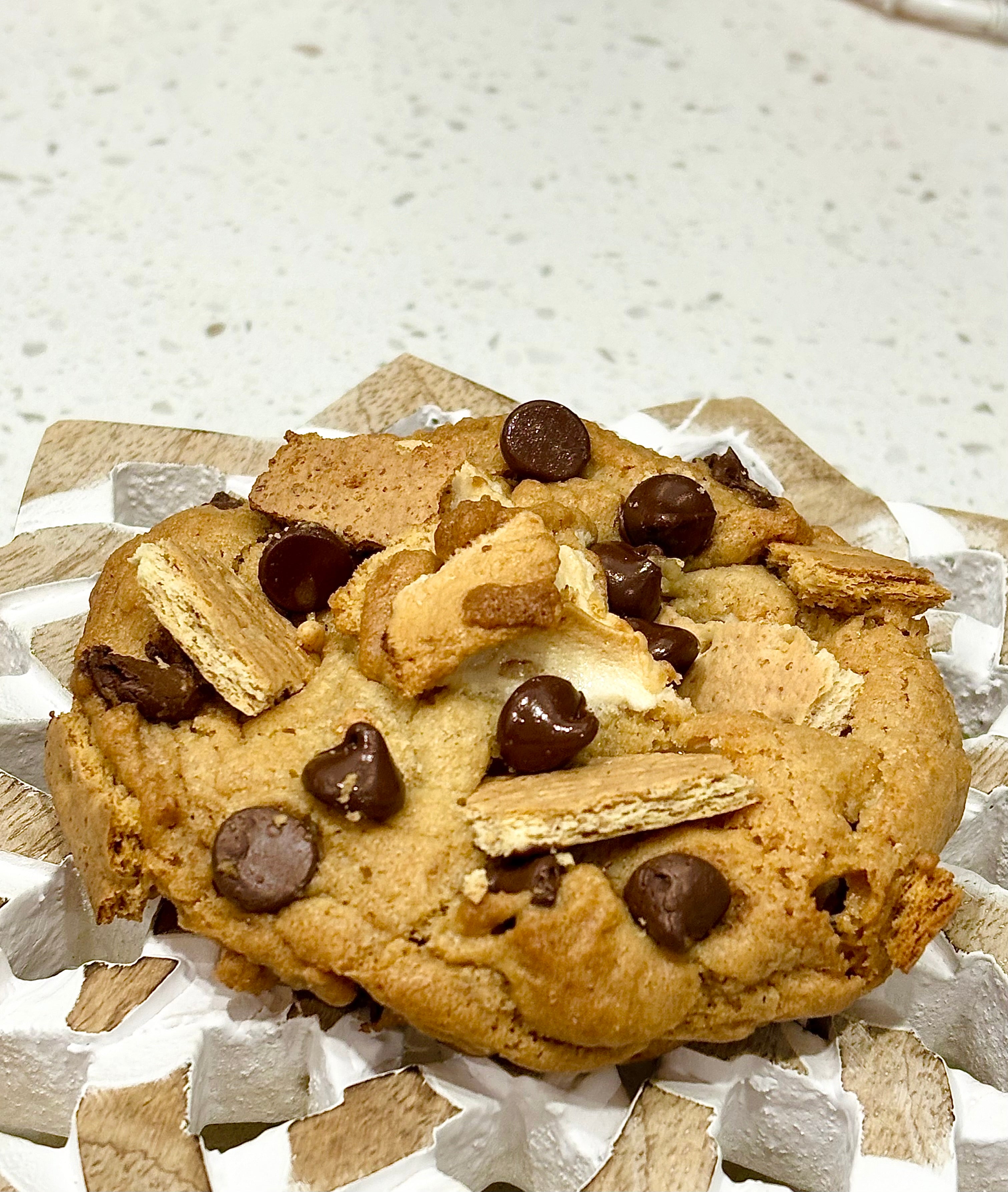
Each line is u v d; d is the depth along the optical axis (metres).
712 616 0.26
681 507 0.26
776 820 0.23
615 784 0.23
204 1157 0.23
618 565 0.25
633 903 0.22
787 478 0.32
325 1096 0.24
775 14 0.55
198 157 0.45
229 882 0.23
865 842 0.23
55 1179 0.23
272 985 0.24
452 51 0.51
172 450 0.31
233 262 0.41
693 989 0.23
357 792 0.23
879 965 0.23
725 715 0.24
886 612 0.26
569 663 0.24
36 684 0.28
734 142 0.49
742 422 0.33
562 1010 0.22
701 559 0.27
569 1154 0.24
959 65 0.54
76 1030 0.24
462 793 0.23
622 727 0.24
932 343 0.42
